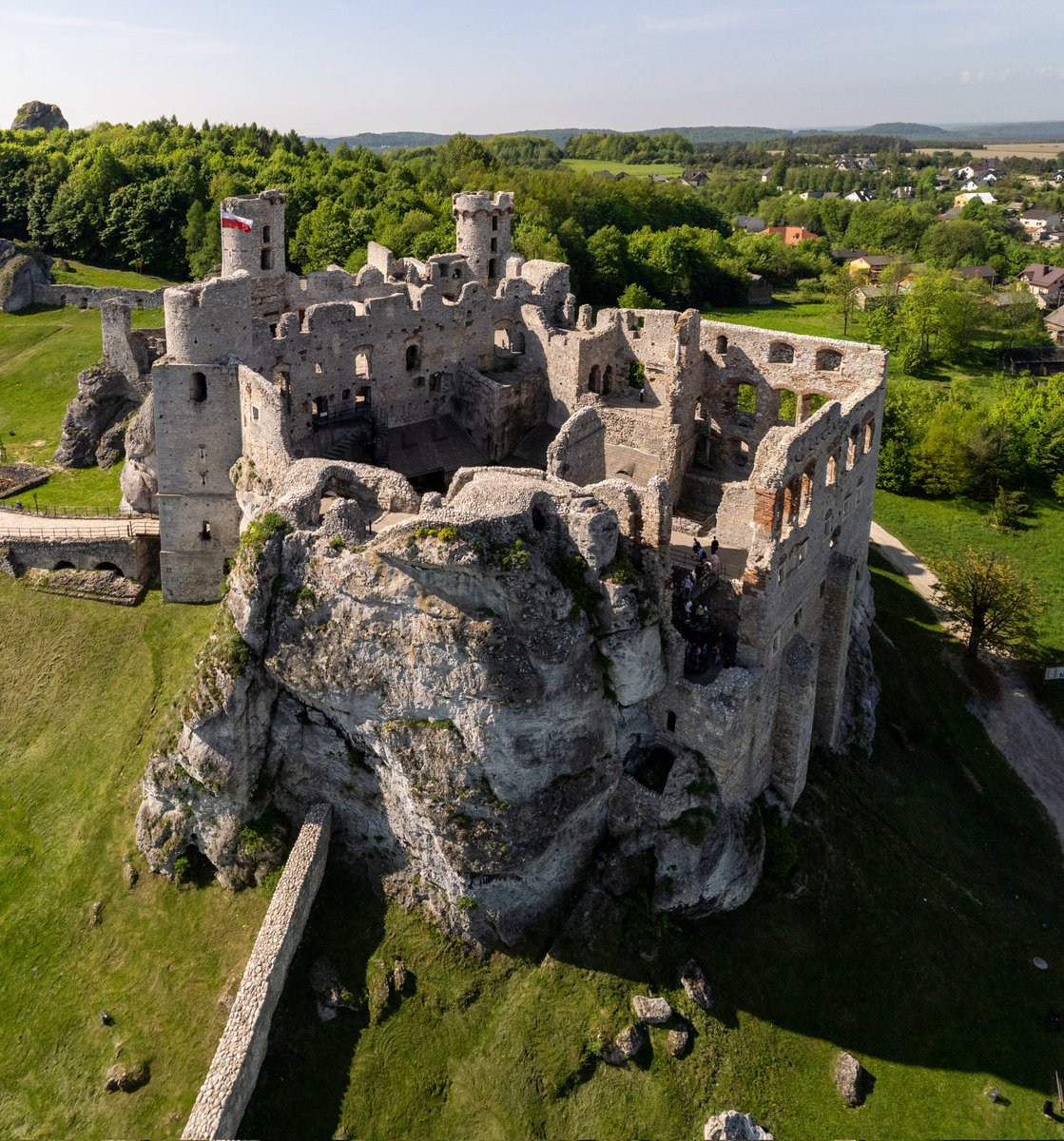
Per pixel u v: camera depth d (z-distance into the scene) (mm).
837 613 54438
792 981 45438
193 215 124750
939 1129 41438
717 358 66062
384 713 44688
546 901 46531
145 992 44594
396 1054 43000
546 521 43250
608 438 66812
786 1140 40844
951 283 145625
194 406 57469
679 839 45281
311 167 145875
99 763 54250
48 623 61719
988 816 58844
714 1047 42969
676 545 56531
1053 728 67375
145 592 63594
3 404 94125
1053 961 49500
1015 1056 44281
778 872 48531
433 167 184250
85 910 47875
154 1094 41031
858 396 55406
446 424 69500
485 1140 40781
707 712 45156
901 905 49656
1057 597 81250
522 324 71562
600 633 43281
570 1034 43062
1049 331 161375
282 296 67625
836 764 56156
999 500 92312
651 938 45281
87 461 79750
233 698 46031
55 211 131375
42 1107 41250
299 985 44469
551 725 43281
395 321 65000
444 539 40094
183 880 48594
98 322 108688
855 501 58188
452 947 45781
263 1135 40125
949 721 65625
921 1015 45250
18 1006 44562
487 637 41688
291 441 60125
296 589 45281
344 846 49375
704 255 163125
